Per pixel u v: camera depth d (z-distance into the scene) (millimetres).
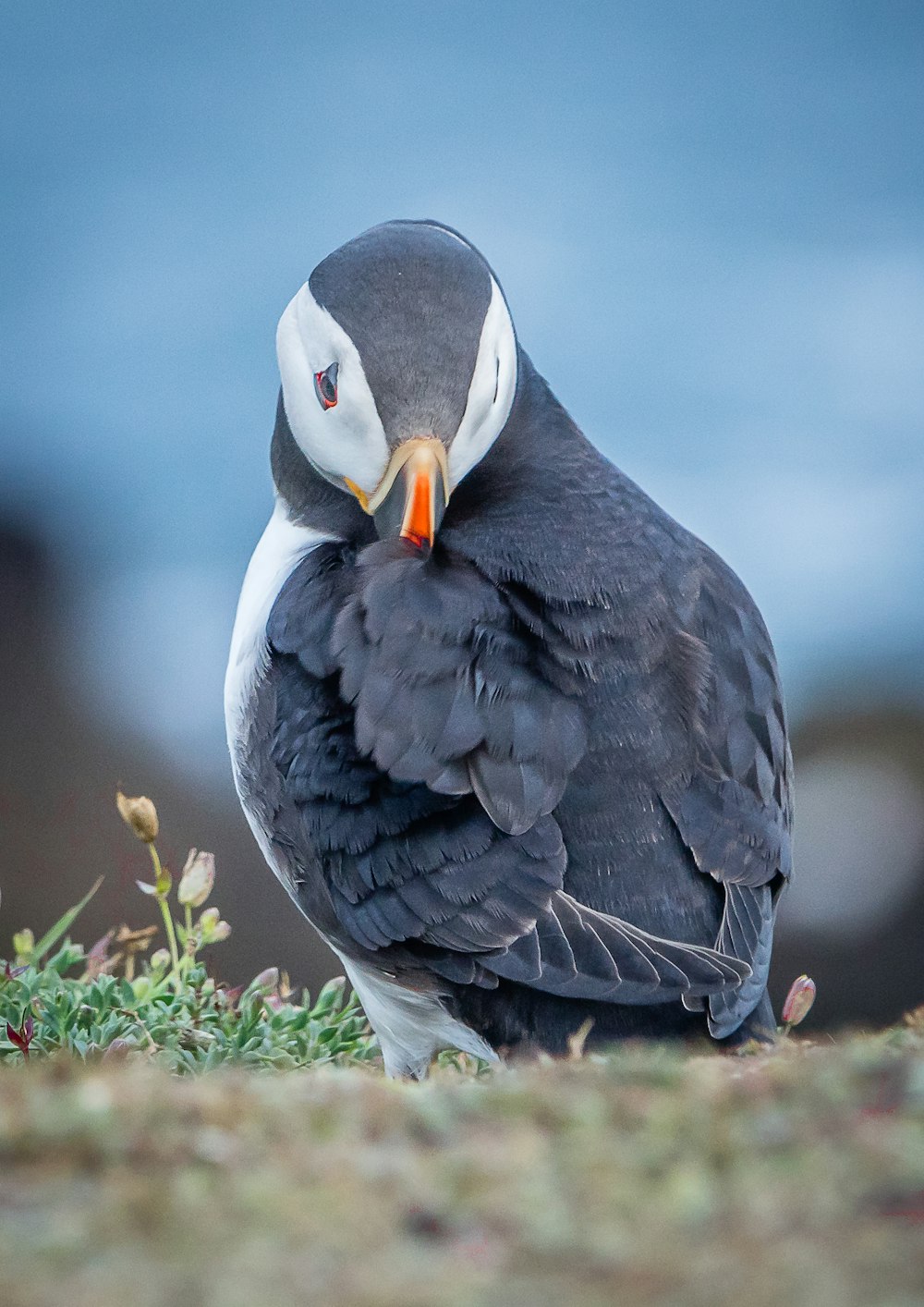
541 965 7133
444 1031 8180
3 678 26406
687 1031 7277
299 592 8664
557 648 7828
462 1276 3439
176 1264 3502
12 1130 4211
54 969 9695
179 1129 4305
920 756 21844
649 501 8992
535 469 8984
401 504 8477
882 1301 3256
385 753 7648
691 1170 4008
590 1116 4469
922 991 19578
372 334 8773
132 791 22250
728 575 8883
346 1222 3717
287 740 8180
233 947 19047
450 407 8641
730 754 7980
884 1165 3949
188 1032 8617
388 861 7590
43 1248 3586
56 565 31328
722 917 7652
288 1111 4500
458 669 7703
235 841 20906
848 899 20266
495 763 7520
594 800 7613
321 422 8969
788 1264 3447
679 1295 3326
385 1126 4414
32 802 21938
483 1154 4148
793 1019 8578
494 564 8203
